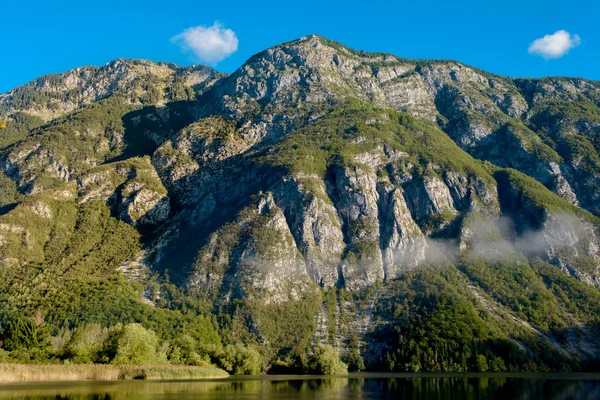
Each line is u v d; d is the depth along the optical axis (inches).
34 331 6884.8
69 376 5890.8
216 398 4771.2
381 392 5580.7
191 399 4616.1
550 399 5017.2
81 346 6653.5
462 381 6919.3
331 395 5290.4
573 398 5093.5
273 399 4827.8
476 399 5014.8
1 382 5502.0
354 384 6515.8
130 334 6737.2
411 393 5502.0
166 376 6496.1
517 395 5315.0
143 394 4869.6
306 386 6195.9
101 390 5017.2
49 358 6525.6
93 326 7844.5
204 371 7017.7
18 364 5920.3
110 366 6284.5
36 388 5078.7
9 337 6752.0
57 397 4488.2
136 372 6294.3
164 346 7455.7
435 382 6781.5
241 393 5290.4
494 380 7047.2
